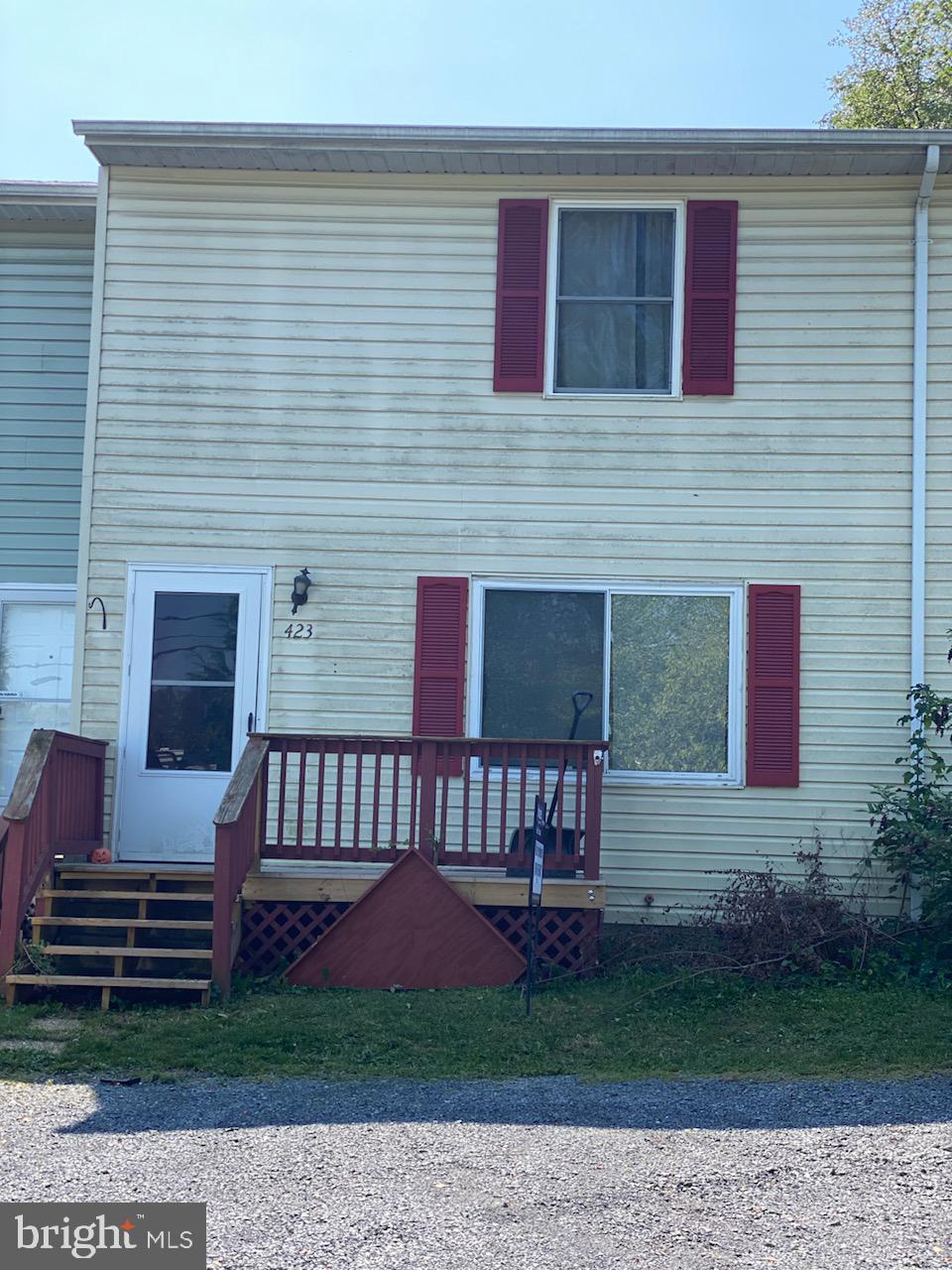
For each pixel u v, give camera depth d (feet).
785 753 34.42
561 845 31.94
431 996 28.94
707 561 35.04
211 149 34.96
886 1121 21.08
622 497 35.29
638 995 29.12
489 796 34.68
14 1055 24.76
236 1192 17.69
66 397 39.06
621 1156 19.27
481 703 34.88
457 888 31.17
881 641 34.68
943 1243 16.11
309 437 35.65
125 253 36.09
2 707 38.68
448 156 34.94
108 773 35.01
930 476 34.91
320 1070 24.18
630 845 34.53
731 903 31.83
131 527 35.55
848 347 35.24
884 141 33.91
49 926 30.66
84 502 35.60
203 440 35.73
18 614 38.93
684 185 35.65
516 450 35.50
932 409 34.99
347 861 31.37
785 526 35.01
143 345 35.91
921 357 34.96
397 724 34.96
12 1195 17.52
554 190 35.91
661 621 35.04
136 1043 25.59
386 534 35.42
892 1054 25.16
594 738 34.73
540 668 35.01
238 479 35.63
